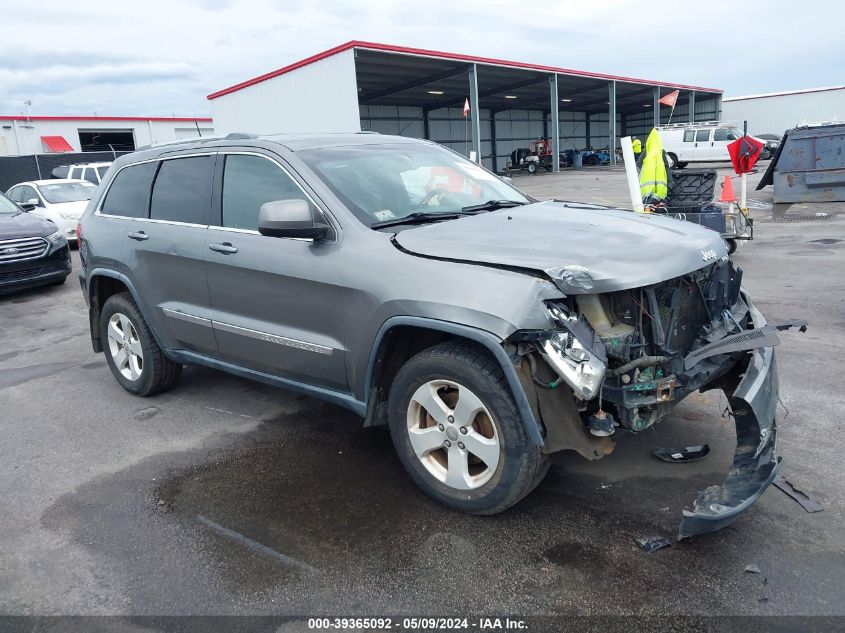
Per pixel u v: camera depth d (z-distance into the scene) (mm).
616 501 3469
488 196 4430
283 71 27375
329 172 3934
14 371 6340
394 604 2775
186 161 4660
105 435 4676
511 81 38094
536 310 2893
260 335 4062
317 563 3070
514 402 3045
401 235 3510
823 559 2928
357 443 4363
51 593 2941
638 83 42844
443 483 3406
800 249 10633
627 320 3180
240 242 4105
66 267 10539
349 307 3531
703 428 4262
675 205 9969
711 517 2775
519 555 3055
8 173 29109
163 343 4938
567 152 45469
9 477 4090
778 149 16188
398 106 41594
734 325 3668
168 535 3361
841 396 4660
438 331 3398
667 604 2695
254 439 4488
